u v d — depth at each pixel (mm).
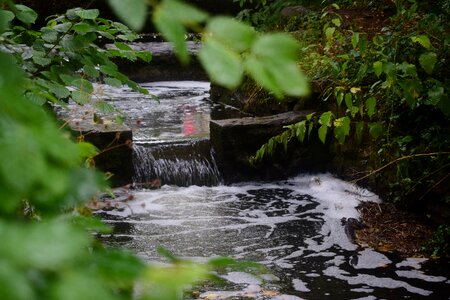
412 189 7195
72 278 563
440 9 7309
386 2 11531
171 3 729
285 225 7273
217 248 6605
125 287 684
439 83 6242
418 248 6605
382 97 7672
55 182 660
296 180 8992
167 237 6875
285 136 6918
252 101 10789
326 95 8898
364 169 8320
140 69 15023
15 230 560
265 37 722
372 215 7488
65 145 675
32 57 3123
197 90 14258
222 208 7891
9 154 628
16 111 646
